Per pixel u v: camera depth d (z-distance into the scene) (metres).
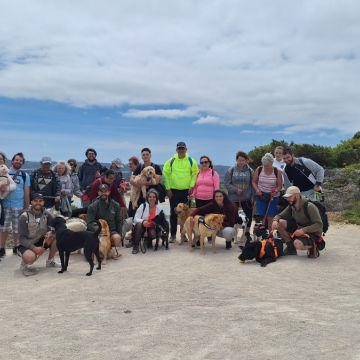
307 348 4.07
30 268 8.00
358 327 4.59
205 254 8.82
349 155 21.22
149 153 10.38
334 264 7.69
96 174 11.11
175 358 3.95
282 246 8.10
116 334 4.59
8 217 8.95
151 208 9.38
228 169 10.05
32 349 4.27
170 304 5.64
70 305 5.76
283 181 9.30
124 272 7.55
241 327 4.67
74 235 7.63
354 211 14.49
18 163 9.10
